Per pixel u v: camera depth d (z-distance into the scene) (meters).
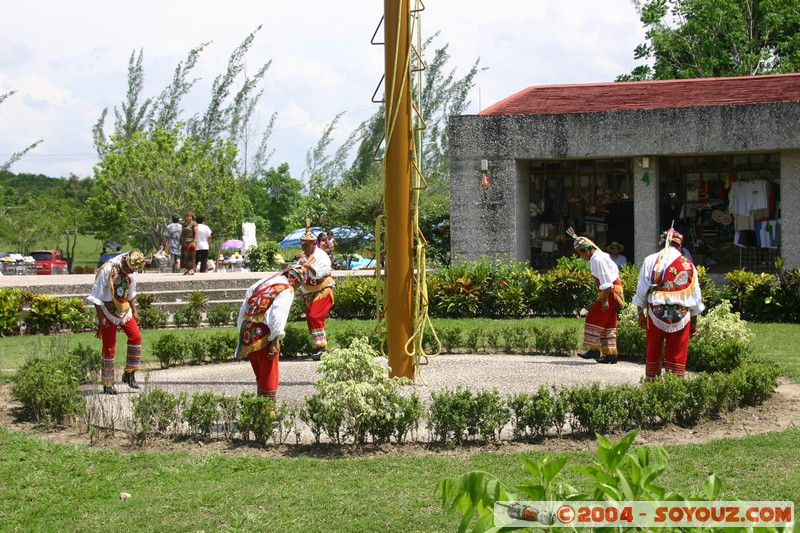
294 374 9.83
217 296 18.53
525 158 17.78
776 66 32.47
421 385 8.76
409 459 6.04
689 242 18.66
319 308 11.10
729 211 18.11
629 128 17.30
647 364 7.96
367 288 16.75
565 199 19.22
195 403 6.73
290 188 53.34
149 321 15.41
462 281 16.19
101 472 5.84
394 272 8.75
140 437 6.57
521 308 16.03
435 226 27.98
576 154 17.52
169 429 6.88
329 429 6.48
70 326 15.21
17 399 8.02
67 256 47.53
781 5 31.88
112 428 6.94
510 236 17.78
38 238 47.91
